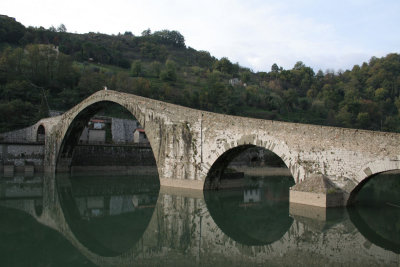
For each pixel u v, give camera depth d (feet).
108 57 408.26
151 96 302.66
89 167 170.91
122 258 46.52
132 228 62.49
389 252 48.01
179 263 44.16
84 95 261.03
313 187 72.59
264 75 538.06
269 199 93.86
